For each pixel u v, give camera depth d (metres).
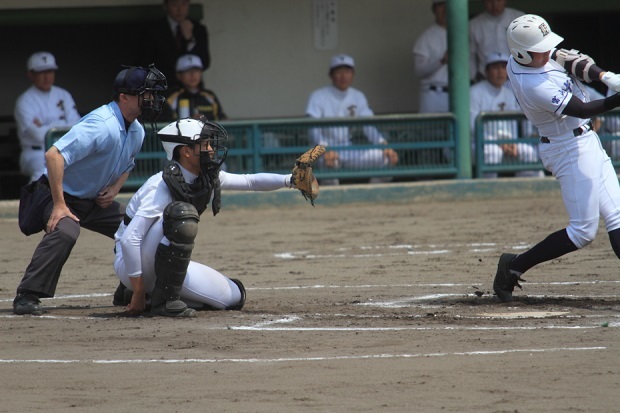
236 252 31.98
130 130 21.47
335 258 30.06
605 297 21.95
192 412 13.35
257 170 43.50
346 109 45.47
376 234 35.25
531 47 20.14
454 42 44.44
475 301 21.83
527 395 13.72
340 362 15.98
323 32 51.22
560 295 22.42
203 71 47.75
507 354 16.20
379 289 24.11
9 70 53.62
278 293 23.86
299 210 42.78
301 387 14.46
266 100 51.25
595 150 20.75
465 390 14.05
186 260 20.00
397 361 15.92
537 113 20.69
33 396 14.35
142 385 14.87
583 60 20.28
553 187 44.38
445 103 47.72
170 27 45.91
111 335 18.72
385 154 44.50
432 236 34.25
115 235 21.38
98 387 14.83
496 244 31.88
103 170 21.34
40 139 43.19
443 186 43.97
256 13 50.81
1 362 16.62
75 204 21.75
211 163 19.94
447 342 17.33
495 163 44.97
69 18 49.31
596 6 51.56
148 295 21.41
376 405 13.45
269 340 17.94
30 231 21.81
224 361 16.33
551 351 16.31
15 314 21.14
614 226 20.75
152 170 42.88
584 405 13.20
